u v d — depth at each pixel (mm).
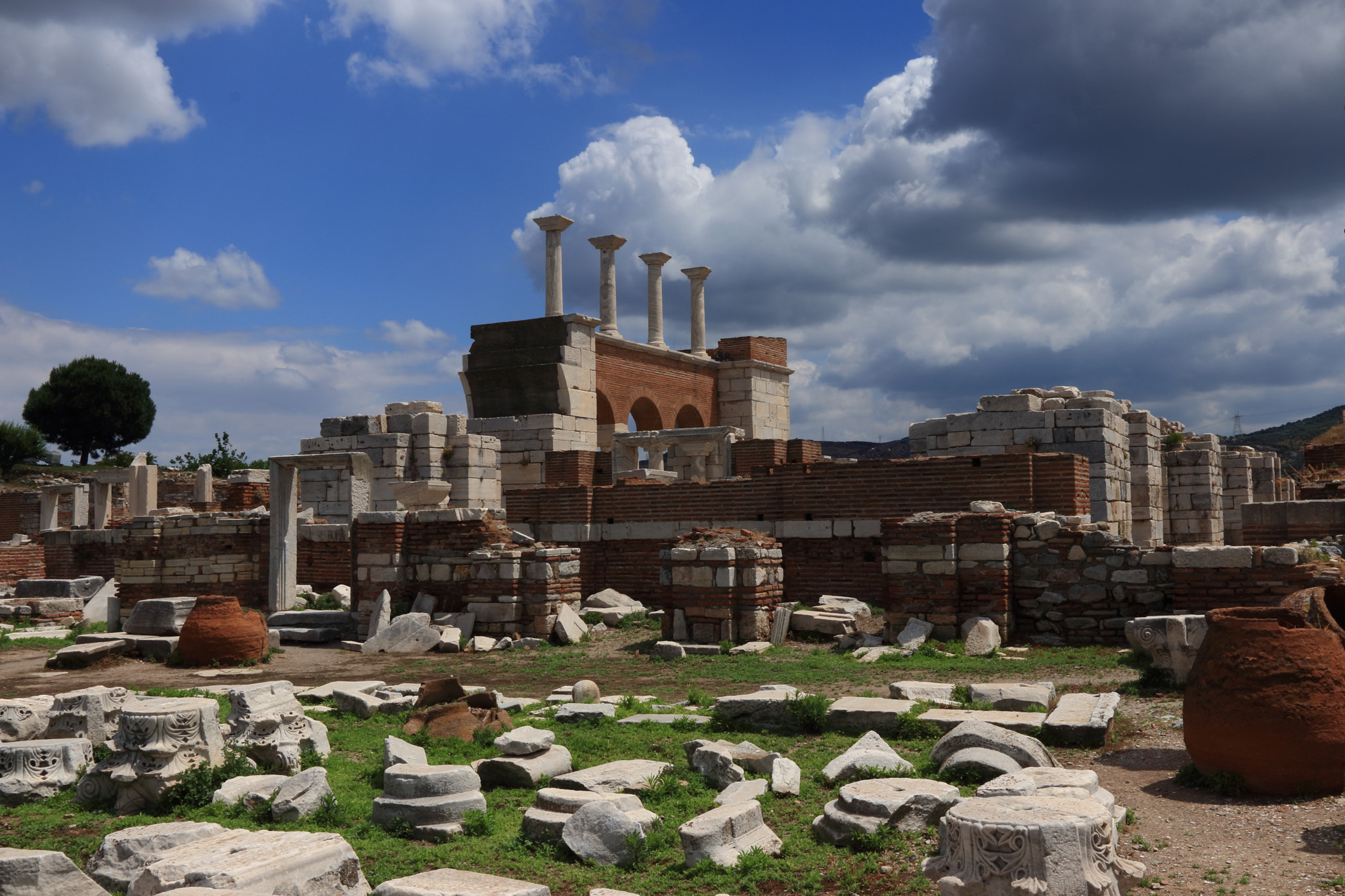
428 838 7824
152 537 24906
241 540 24656
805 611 17953
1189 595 14734
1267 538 18219
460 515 20578
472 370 36188
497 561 19734
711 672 15031
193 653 17844
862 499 20172
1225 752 7867
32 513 44125
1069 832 5480
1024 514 16344
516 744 9336
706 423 43250
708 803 8273
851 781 8492
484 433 34281
